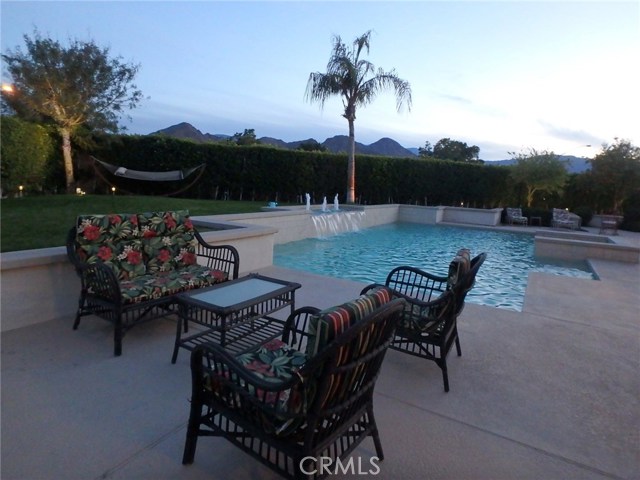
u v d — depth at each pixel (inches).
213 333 123.0
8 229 223.8
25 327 128.7
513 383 104.3
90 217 131.3
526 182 676.7
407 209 621.3
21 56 473.1
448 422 85.6
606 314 167.2
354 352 53.8
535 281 226.4
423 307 103.1
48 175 473.7
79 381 96.0
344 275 277.1
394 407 91.0
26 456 69.2
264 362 71.9
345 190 663.8
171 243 152.6
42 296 133.3
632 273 277.7
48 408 84.3
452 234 510.6
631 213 634.2
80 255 127.6
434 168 708.0
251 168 589.9
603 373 111.5
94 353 112.0
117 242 137.3
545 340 135.3
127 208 358.0
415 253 369.4
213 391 64.9
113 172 485.1
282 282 127.8
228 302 104.8
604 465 73.5
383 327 59.1
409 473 69.3
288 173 610.2
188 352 114.5
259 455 59.8
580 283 224.4
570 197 698.2
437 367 112.9
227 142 643.5
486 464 72.5
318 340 50.4
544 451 76.9
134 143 535.2
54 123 485.1
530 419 87.9
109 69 512.1
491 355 121.9
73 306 142.0
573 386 103.5
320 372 50.9
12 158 391.2
